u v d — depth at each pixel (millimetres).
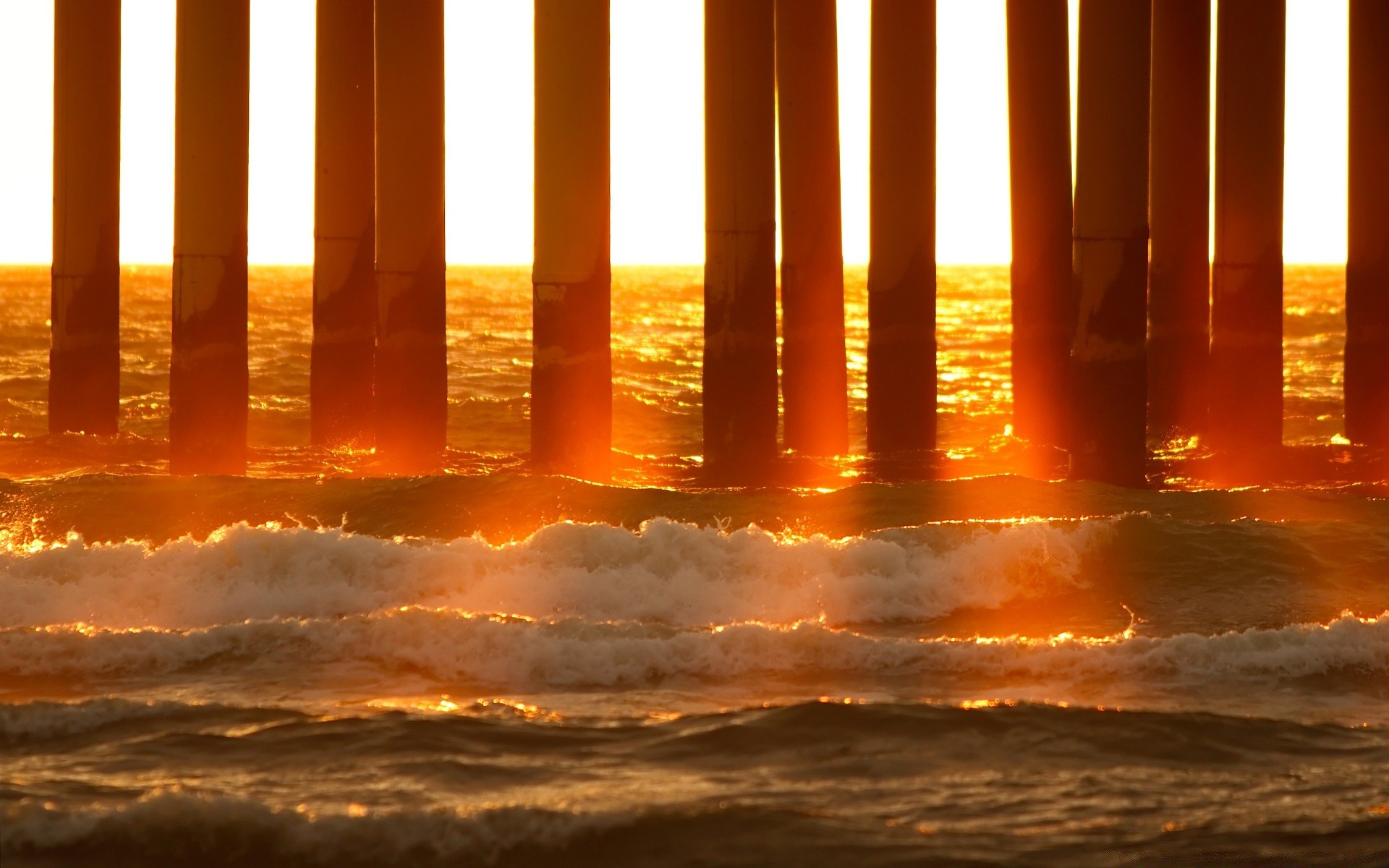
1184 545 44531
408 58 67188
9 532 48281
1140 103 60125
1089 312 61375
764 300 61312
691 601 40312
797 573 41531
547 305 57938
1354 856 24094
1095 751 28766
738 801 26094
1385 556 44656
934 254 65312
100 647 34656
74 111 68250
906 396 65500
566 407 58031
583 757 28375
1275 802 26375
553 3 56531
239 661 34656
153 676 33781
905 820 25500
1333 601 41531
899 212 64500
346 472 65562
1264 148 68875
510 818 25016
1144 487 61844
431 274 68938
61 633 35094
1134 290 60969
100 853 24016
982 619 40375
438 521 48844
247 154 61719
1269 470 66375
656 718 30750
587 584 40562
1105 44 59906
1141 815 25766
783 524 48625
